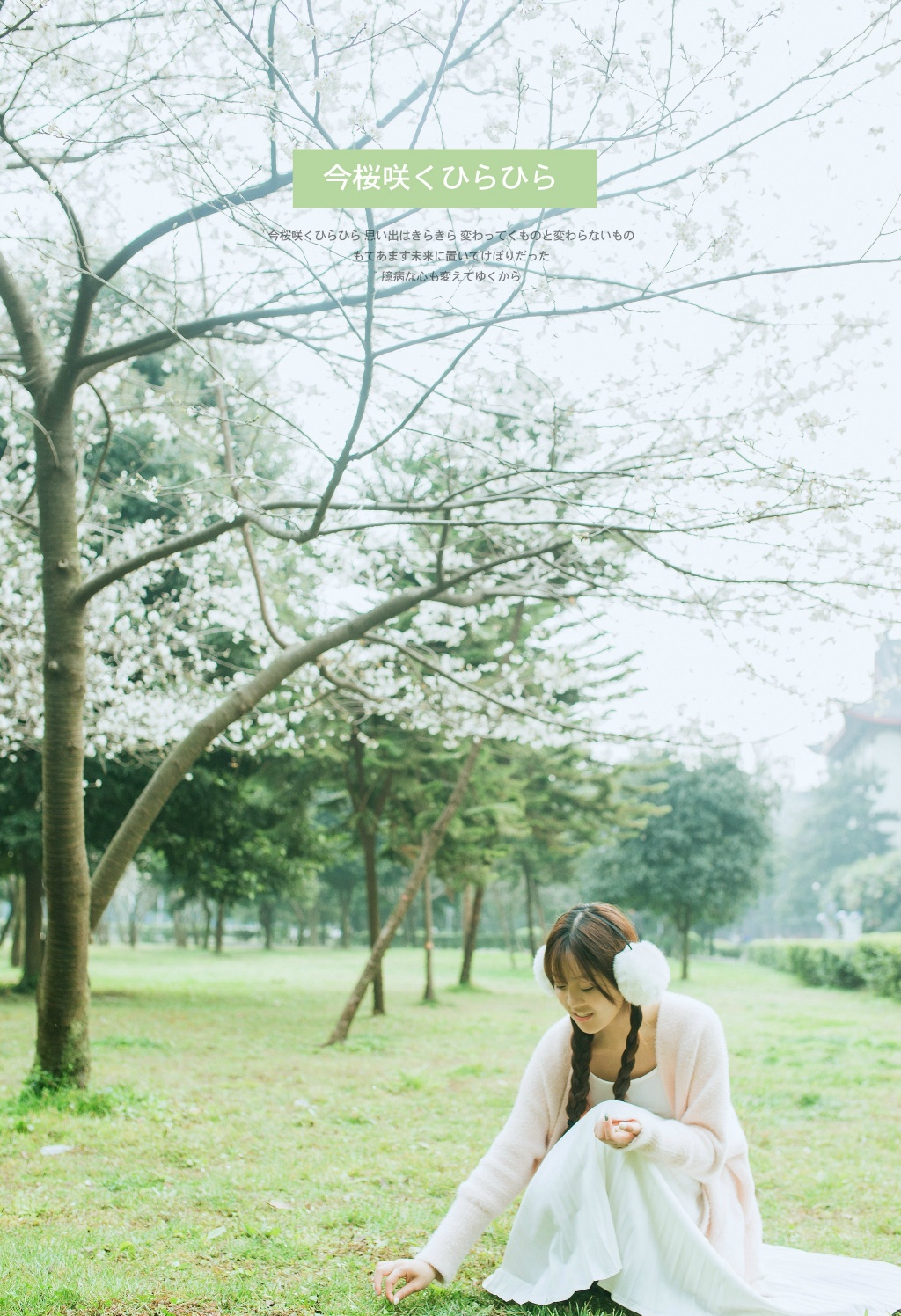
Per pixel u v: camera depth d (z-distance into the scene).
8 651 8.55
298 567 8.88
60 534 6.00
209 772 14.68
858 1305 2.65
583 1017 2.72
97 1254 3.20
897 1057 9.66
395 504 5.36
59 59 4.50
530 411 5.81
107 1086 6.23
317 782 14.42
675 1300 2.61
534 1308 2.75
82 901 5.97
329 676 8.50
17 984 15.55
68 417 6.06
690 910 29.03
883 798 51.03
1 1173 4.29
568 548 6.76
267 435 7.26
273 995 16.84
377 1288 2.74
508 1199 2.87
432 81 4.07
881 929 37.62
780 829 59.28
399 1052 9.55
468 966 20.61
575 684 9.10
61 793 5.87
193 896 18.19
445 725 9.96
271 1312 2.76
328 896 52.03
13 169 5.59
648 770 16.69
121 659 9.83
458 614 9.53
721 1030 2.86
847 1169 4.90
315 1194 4.05
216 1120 5.65
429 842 11.16
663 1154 2.65
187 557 9.31
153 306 7.02
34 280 7.35
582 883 31.64
